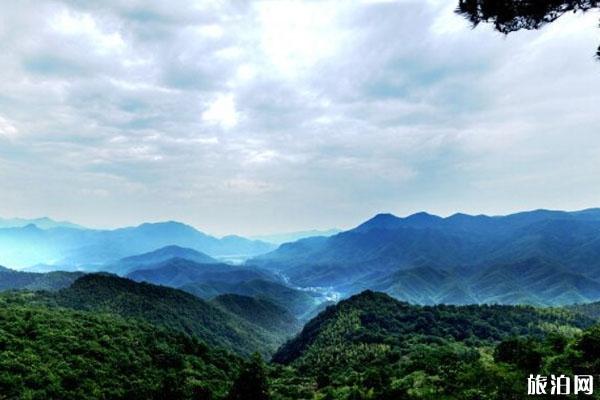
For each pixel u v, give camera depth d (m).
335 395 96.81
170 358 112.62
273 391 113.94
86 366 91.62
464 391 62.28
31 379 79.25
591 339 58.47
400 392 75.50
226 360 131.75
